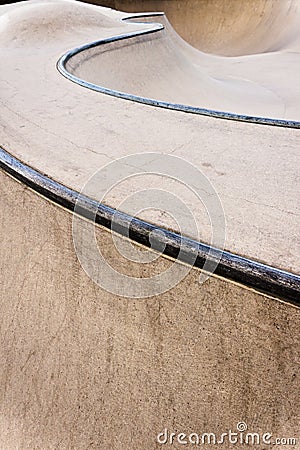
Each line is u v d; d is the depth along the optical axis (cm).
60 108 393
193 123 342
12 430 274
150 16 1284
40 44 784
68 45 765
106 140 312
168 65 872
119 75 748
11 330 288
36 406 266
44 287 264
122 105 394
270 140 305
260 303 180
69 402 250
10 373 285
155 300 211
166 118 355
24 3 1162
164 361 213
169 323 208
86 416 242
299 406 183
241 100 888
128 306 221
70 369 251
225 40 1788
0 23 873
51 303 260
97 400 238
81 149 297
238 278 182
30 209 267
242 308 186
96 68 702
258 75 1152
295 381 182
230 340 192
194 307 199
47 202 252
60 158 282
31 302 273
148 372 219
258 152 286
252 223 204
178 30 1936
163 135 319
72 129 337
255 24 1730
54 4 945
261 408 192
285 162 271
